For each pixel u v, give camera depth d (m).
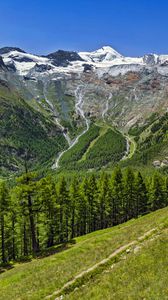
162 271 25.11
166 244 30.36
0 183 68.19
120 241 38.44
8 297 32.72
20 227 79.06
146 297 21.89
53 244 81.00
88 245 49.84
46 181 64.75
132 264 28.52
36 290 31.62
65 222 89.62
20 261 59.06
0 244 75.31
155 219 45.59
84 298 25.59
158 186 109.88
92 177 94.62
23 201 60.94
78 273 31.97
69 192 89.12
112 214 105.44
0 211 66.12
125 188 102.75
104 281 27.42
